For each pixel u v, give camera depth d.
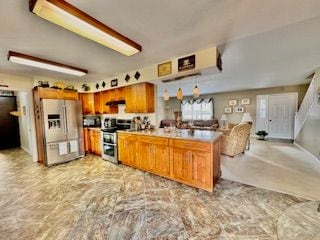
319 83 3.95
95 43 2.30
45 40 2.19
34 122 4.34
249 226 1.77
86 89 5.07
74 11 1.52
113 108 4.78
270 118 7.21
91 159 4.41
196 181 2.64
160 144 3.07
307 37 2.32
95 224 1.85
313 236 1.28
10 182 3.02
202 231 1.71
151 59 3.07
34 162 4.29
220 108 8.57
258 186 2.67
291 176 3.04
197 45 2.49
